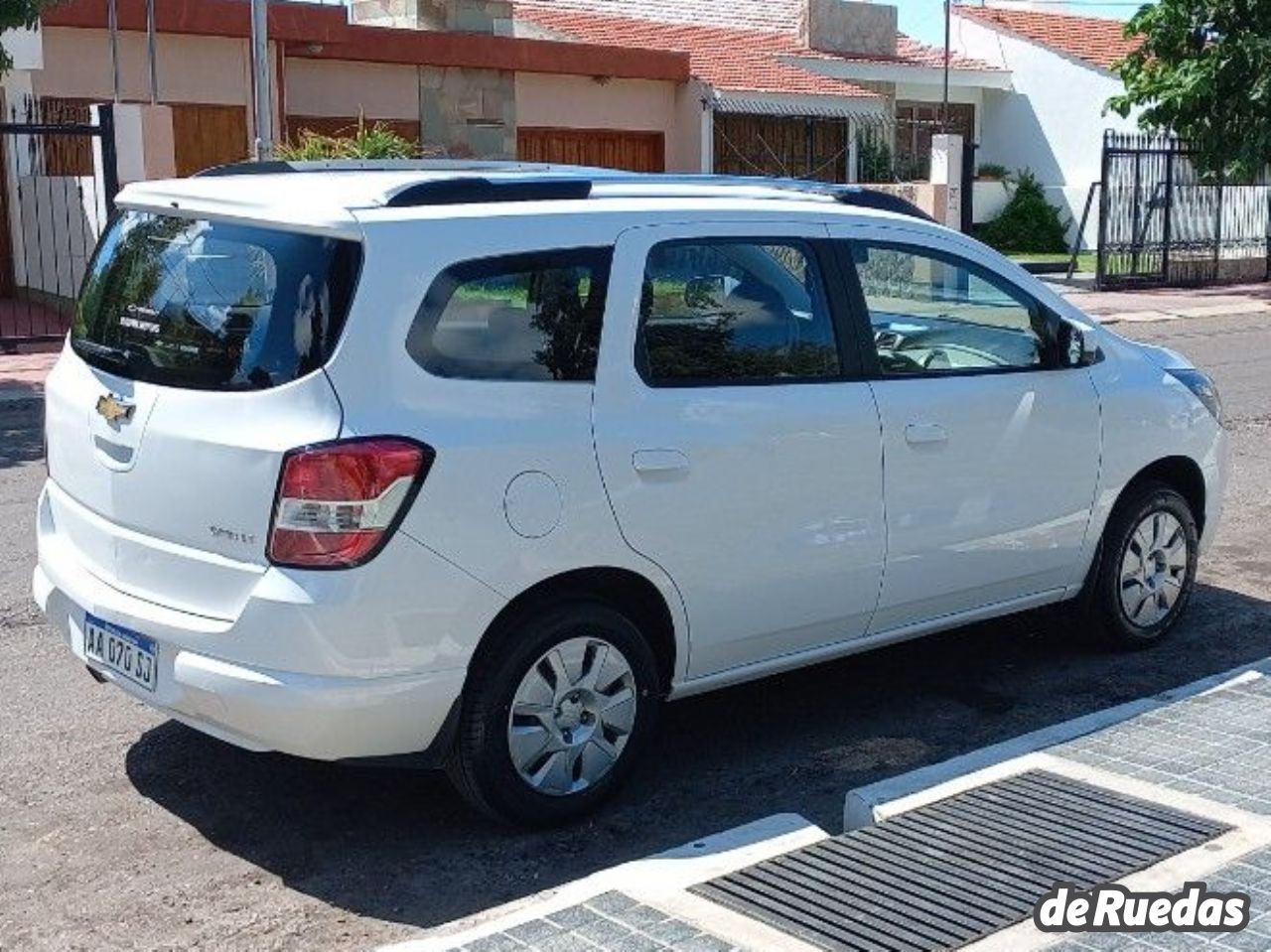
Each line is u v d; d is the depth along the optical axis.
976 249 5.77
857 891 3.93
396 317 4.30
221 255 4.56
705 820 4.86
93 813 4.84
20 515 8.83
